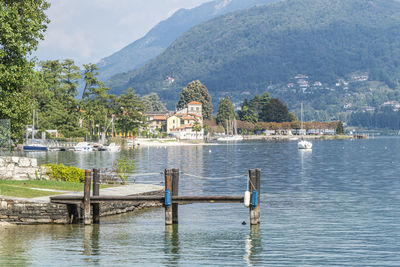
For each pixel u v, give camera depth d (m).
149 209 41.22
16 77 42.31
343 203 44.31
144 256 26.25
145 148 186.88
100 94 189.12
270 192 52.81
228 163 104.12
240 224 34.44
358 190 54.41
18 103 43.34
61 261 25.23
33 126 145.75
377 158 122.00
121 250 27.33
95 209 34.41
